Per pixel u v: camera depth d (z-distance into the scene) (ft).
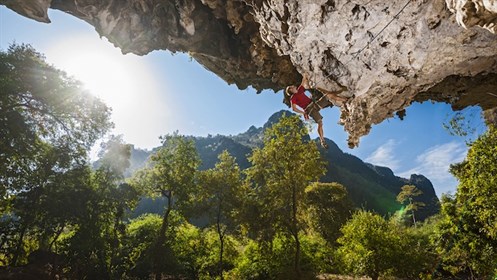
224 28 40.19
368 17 18.84
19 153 65.16
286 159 77.71
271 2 23.03
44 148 77.10
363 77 22.58
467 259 53.11
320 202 128.77
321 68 24.40
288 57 39.32
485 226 36.99
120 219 86.48
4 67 61.98
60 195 73.20
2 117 60.23
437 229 67.00
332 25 20.75
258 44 38.40
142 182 92.07
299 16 21.57
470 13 11.09
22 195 72.79
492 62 20.17
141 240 90.74
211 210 87.97
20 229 73.77
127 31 38.45
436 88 30.48
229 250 91.71
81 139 78.23
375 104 24.31
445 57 19.40
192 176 89.76
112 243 79.36
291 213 82.99
